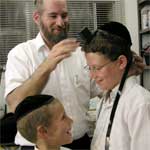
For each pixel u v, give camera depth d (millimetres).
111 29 1303
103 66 1293
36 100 1356
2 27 3559
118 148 1266
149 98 1258
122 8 3689
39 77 1563
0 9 3547
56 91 1795
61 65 1817
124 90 1312
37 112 1321
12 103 1632
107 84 1339
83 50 1441
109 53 1271
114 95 1358
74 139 1802
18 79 1710
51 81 1781
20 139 1735
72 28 3680
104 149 1354
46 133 1336
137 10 3592
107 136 1333
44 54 1828
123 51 1290
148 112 1224
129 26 3580
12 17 3576
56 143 1365
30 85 1565
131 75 1346
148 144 1211
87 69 1829
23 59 1772
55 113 1345
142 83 3260
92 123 1905
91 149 1520
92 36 1321
